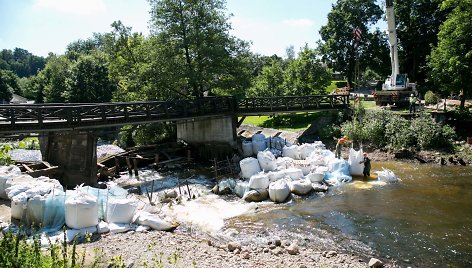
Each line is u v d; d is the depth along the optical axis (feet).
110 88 178.19
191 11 91.45
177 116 74.38
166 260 30.89
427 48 145.28
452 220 42.22
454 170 65.41
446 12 137.39
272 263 31.83
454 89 88.33
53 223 36.42
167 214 45.83
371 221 42.68
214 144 85.25
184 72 87.97
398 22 149.48
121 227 37.55
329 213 45.83
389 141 80.02
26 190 39.27
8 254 18.61
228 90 96.94
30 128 53.11
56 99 195.11
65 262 19.25
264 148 80.12
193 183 62.49
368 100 120.57
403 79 98.63
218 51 88.84
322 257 33.55
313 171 61.26
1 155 29.53
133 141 114.01
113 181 65.46
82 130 59.21
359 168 63.00
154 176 69.15
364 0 150.92
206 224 42.57
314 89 118.11
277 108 90.68
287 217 44.88
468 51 84.99
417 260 33.14
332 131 89.76
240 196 53.78
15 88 267.59
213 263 30.91
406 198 50.60
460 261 32.76
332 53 158.81
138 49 101.19
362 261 32.91
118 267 24.82
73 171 58.18
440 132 75.82
